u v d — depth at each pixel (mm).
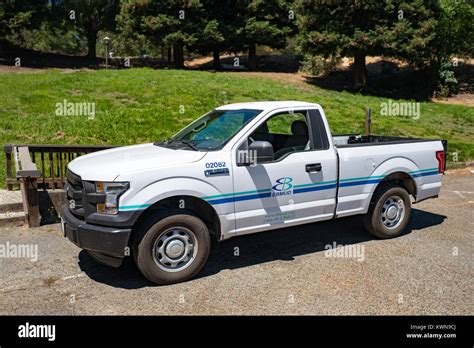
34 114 13609
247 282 4891
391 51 24531
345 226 7047
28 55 34156
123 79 19828
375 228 6305
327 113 17688
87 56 36625
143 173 4602
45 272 5172
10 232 6684
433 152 6801
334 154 5773
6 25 29391
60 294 4609
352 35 24594
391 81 28547
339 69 30875
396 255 5742
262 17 30203
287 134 5934
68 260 5543
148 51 45062
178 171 4738
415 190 6660
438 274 5117
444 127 18266
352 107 19938
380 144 6273
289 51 36719
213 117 5922
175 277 4793
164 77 21234
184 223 4797
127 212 4508
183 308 4301
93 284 4848
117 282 4898
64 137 11789
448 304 4391
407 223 6609
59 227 6930
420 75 27766
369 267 5324
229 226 5059
